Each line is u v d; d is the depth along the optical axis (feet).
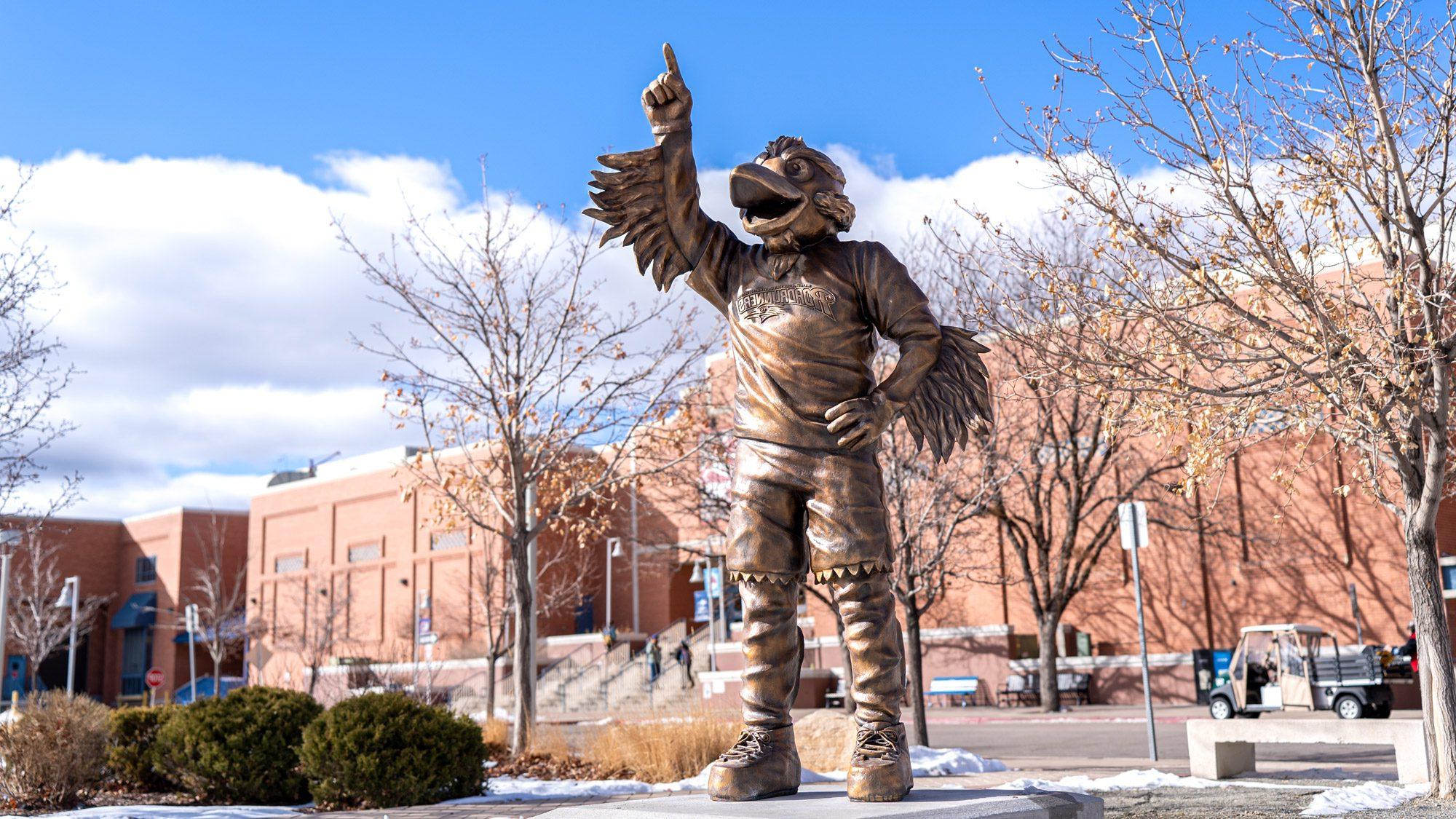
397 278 62.95
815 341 17.97
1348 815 32.55
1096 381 38.68
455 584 175.11
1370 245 39.11
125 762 46.88
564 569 152.66
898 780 16.56
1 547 125.70
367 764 41.11
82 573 234.99
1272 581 108.99
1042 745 67.36
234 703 45.39
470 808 40.45
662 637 153.79
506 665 143.23
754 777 17.03
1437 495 36.91
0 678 120.47
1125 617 116.78
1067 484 101.19
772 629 17.80
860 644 17.44
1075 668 114.83
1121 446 103.71
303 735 43.09
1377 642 102.42
